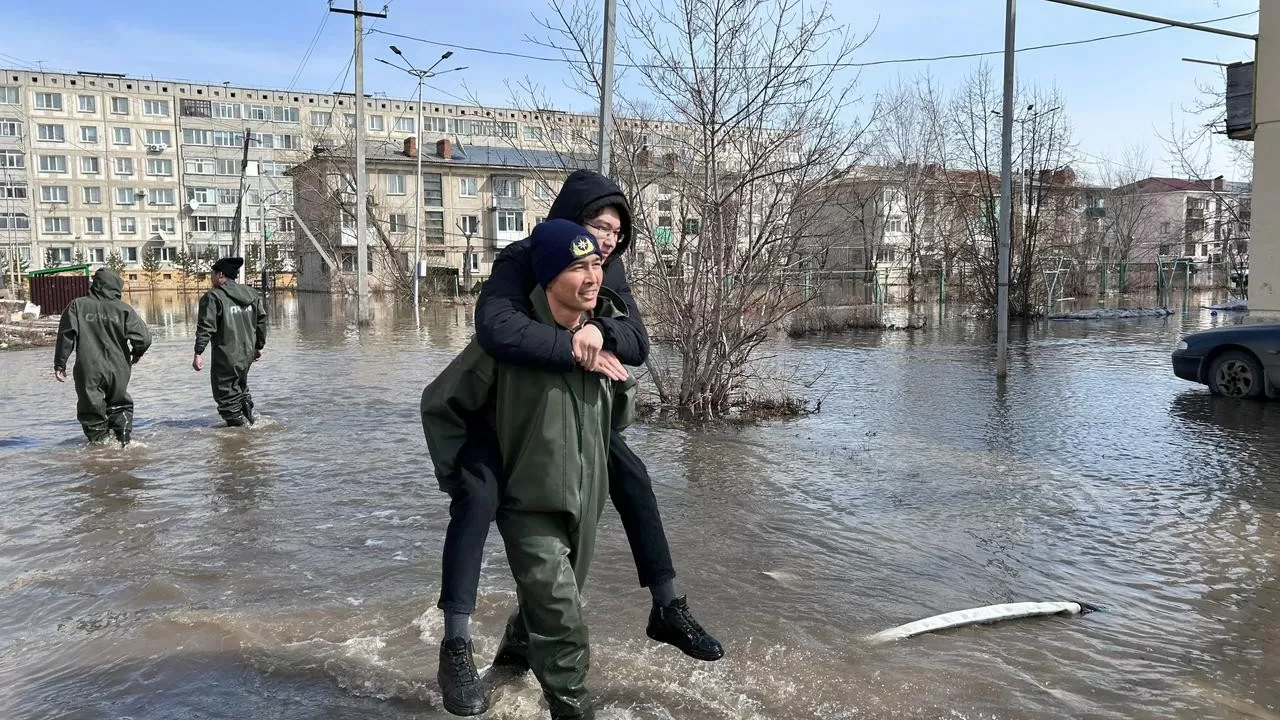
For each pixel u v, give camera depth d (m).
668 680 3.37
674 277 9.62
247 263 62.75
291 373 13.59
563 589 2.71
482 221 61.28
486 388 2.76
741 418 9.52
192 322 28.22
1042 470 7.11
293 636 3.81
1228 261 41.66
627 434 8.68
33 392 11.99
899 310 32.88
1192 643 3.82
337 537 5.27
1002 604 4.16
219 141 85.62
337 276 53.47
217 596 4.31
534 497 2.72
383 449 7.85
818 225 11.00
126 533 5.36
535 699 3.16
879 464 7.33
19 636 3.87
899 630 3.86
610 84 9.22
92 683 3.38
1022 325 25.66
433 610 4.09
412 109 92.50
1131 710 3.20
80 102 80.19
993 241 28.52
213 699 3.23
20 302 28.92
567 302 2.74
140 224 82.94
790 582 4.55
